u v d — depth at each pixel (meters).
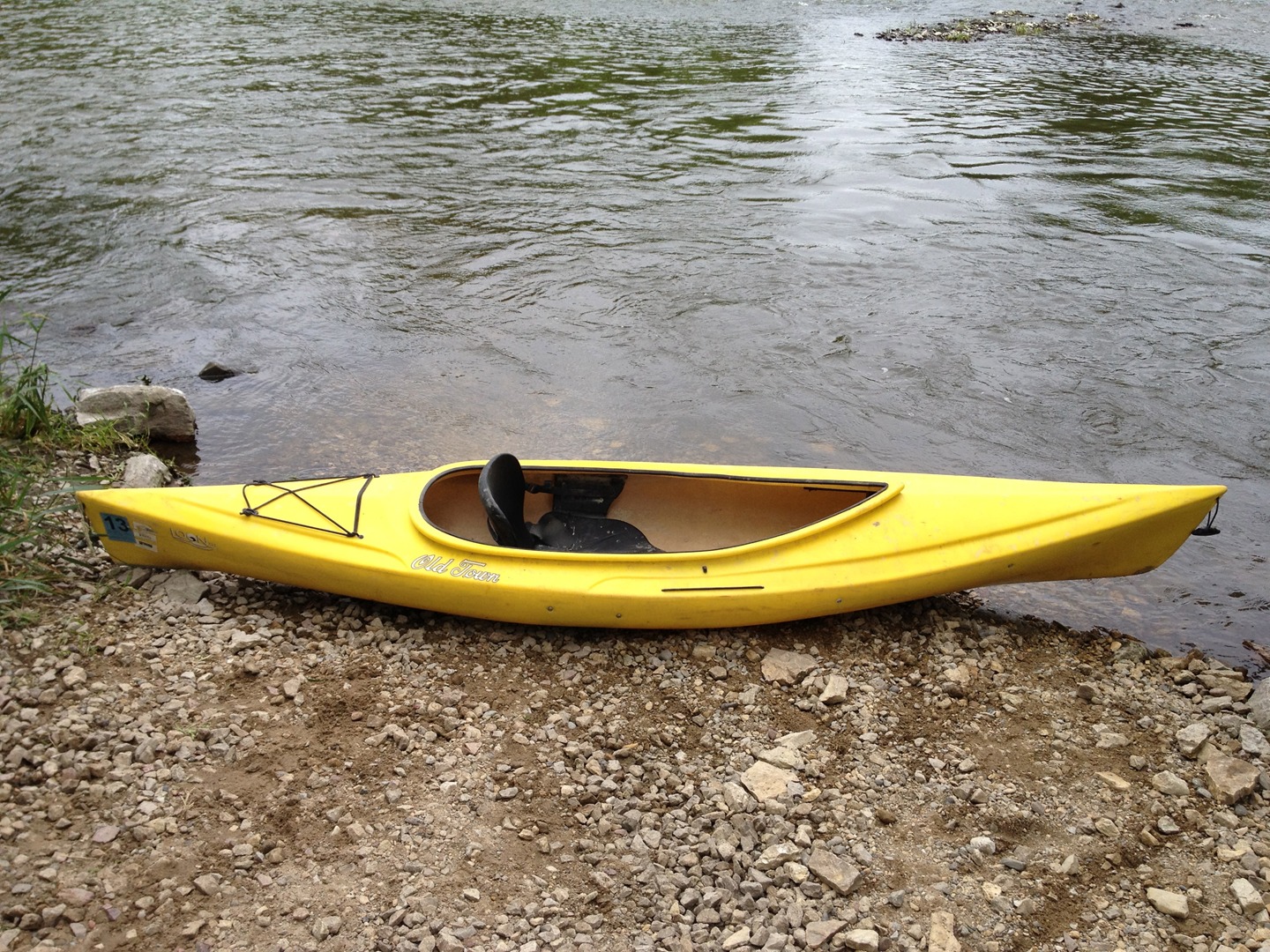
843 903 3.58
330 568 4.93
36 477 5.96
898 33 21.12
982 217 11.09
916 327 8.74
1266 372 8.02
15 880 3.40
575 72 17.14
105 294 8.96
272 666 4.61
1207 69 17.94
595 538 5.47
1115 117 14.83
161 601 4.99
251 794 3.88
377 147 13.01
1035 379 7.93
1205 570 5.79
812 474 5.30
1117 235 10.59
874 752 4.32
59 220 10.45
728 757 4.27
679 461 6.85
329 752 4.14
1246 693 4.74
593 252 10.12
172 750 4.03
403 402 7.50
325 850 3.68
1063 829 3.96
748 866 3.71
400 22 20.89
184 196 11.21
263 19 20.92
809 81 17.02
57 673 4.39
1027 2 24.88
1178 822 4.00
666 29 21.05
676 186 11.98
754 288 9.41
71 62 16.92
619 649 4.91
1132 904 3.64
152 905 3.39
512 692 4.59
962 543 4.90
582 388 7.76
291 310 8.82
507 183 11.93
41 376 6.56
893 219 11.05
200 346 8.20
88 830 3.63
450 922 3.42
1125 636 5.18
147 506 5.07
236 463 6.67
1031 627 5.25
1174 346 8.42
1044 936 3.50
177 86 15.54
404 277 9.51
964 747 4.38
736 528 5.54
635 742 4.32
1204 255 10.12
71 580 5.07
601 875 3.65
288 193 11.38
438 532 4.93
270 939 3.33
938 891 3.65
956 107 15.44
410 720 4.35
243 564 5.06
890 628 5.15
